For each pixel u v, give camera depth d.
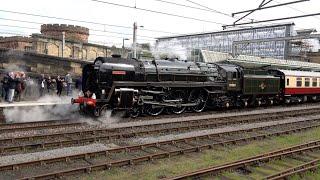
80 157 11.25
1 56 32.09
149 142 13.84
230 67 27.03
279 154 11.81
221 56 43.81
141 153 12.23
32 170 10.04
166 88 21.97
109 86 19.45
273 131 17.28
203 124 18.00
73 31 54.31
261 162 11.22
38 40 42.75
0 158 11.06
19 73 23.17
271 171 10.48
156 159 11.45
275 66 41.62
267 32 59.41
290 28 56.19
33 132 15.18
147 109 21.28
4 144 13.05
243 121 19.94
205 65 25.27
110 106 19.70
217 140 14.80
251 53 61.50
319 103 36.88
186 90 23.55
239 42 37.22
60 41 45.31
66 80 26.36
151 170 10.33
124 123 18.11
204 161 11.43
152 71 21.33
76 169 9.72
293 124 19.75
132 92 19.84
